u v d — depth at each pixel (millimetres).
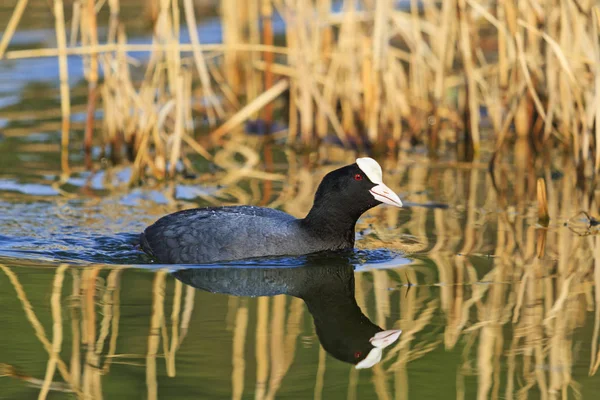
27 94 20625
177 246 11469
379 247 11984
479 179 15539
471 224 12984
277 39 24391
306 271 11078
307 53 17453
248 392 7777
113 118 16531
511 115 16234
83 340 8922
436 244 12086
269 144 18219
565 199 14172
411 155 17453
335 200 11508
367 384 7992
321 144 18297
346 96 18266
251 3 19297
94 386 7941
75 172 15750
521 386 7902
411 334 9102
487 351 8664
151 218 13234
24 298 10039
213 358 8508
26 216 13195
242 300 10148
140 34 23625
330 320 9500
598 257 11453
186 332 9164
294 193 14555
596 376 8094
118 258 11570
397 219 13312
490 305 9836
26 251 11750
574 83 14578
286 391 7863
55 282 10594
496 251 11734
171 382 8016
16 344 8828
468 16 17969
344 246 11773
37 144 17328
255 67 19688
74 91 20953
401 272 10977
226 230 11453
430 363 8422
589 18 15828
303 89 17531
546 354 8586
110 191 14648
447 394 7762
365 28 19125
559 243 12055
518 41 15516
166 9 15391
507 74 18328
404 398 7707
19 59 23609
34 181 15086
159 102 16562
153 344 8844
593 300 9961
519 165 16406
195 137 18500
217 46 16547
